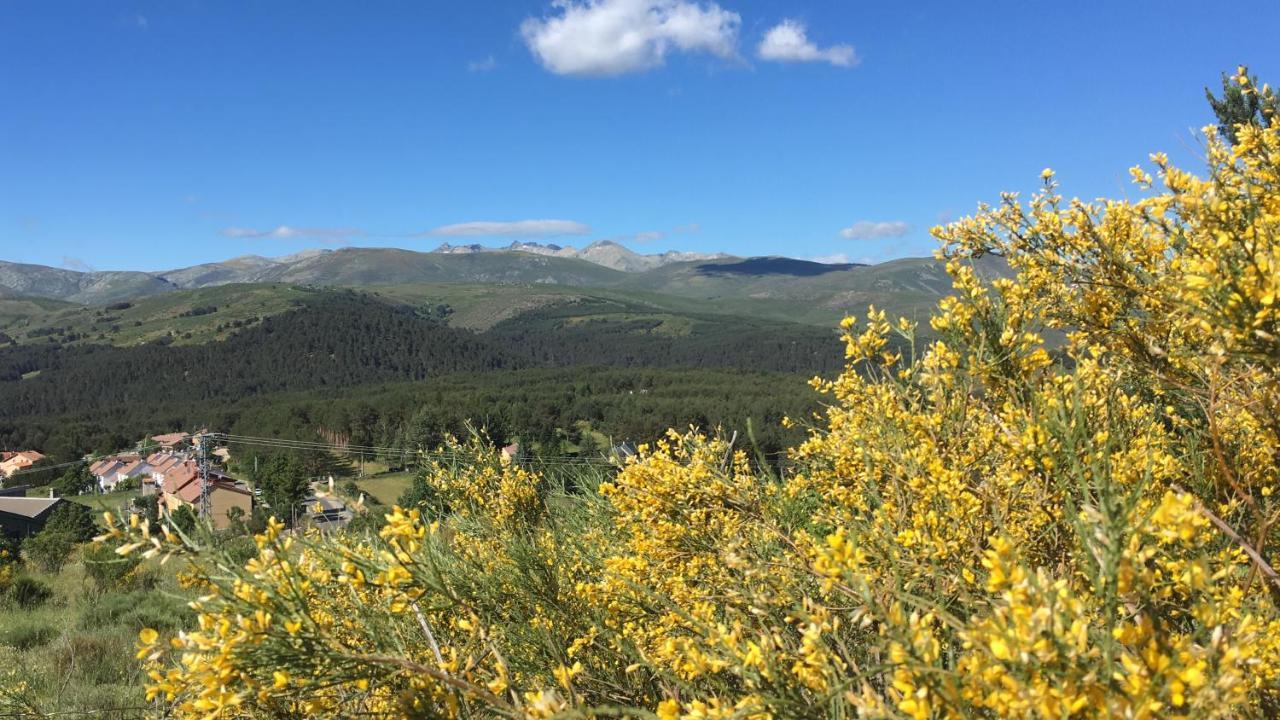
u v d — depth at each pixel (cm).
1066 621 165
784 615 280
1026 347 340
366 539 295
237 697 235
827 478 421
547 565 391
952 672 167
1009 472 322
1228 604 203
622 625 374
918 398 376
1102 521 180
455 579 335
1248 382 308
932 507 319
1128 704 153
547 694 229
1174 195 302
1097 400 335
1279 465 327
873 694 186
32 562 2286
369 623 280
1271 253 246
